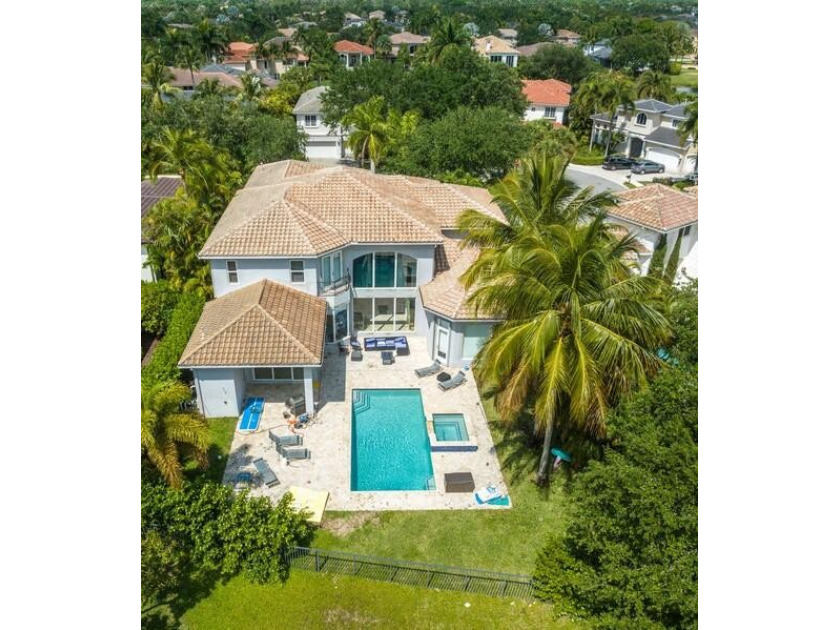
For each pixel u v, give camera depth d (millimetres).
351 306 33469
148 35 118938
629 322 20172
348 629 18953
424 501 23734
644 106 75938
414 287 33906
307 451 25531
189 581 20312
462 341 31516
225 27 136500
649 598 15844
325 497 23297
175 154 38812
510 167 52406
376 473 25141
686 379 18750
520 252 21047
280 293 30047
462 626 19141
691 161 71938
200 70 99625
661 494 16312
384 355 32469
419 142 52312
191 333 29547
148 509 20047
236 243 29719
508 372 21719
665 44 135125
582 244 20000
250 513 20609
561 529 22578
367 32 134625
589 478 18344
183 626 18828
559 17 191375
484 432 27547
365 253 32594
